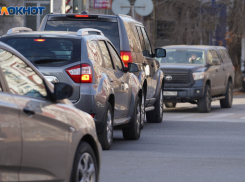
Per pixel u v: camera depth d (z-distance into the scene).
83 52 25.02
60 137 14.27
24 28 29.31
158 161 24.17
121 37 33.00
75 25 33.91
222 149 28.19
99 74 25.42
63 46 25.20
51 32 26.03
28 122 13.07
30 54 25.11
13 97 12.95
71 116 15.10
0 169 12.20
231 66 62.22
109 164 23.27
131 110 30.48
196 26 95.56
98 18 33.47
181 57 55.12
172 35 98.31
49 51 25.12
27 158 12.99
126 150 27.27
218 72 56.56
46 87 14.53
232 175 21.16
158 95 41.44
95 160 16.38
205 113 52.19
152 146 28.94
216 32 98.25
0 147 12.09
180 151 27.27
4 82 12.91
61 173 14.31
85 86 24.52
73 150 14.85
